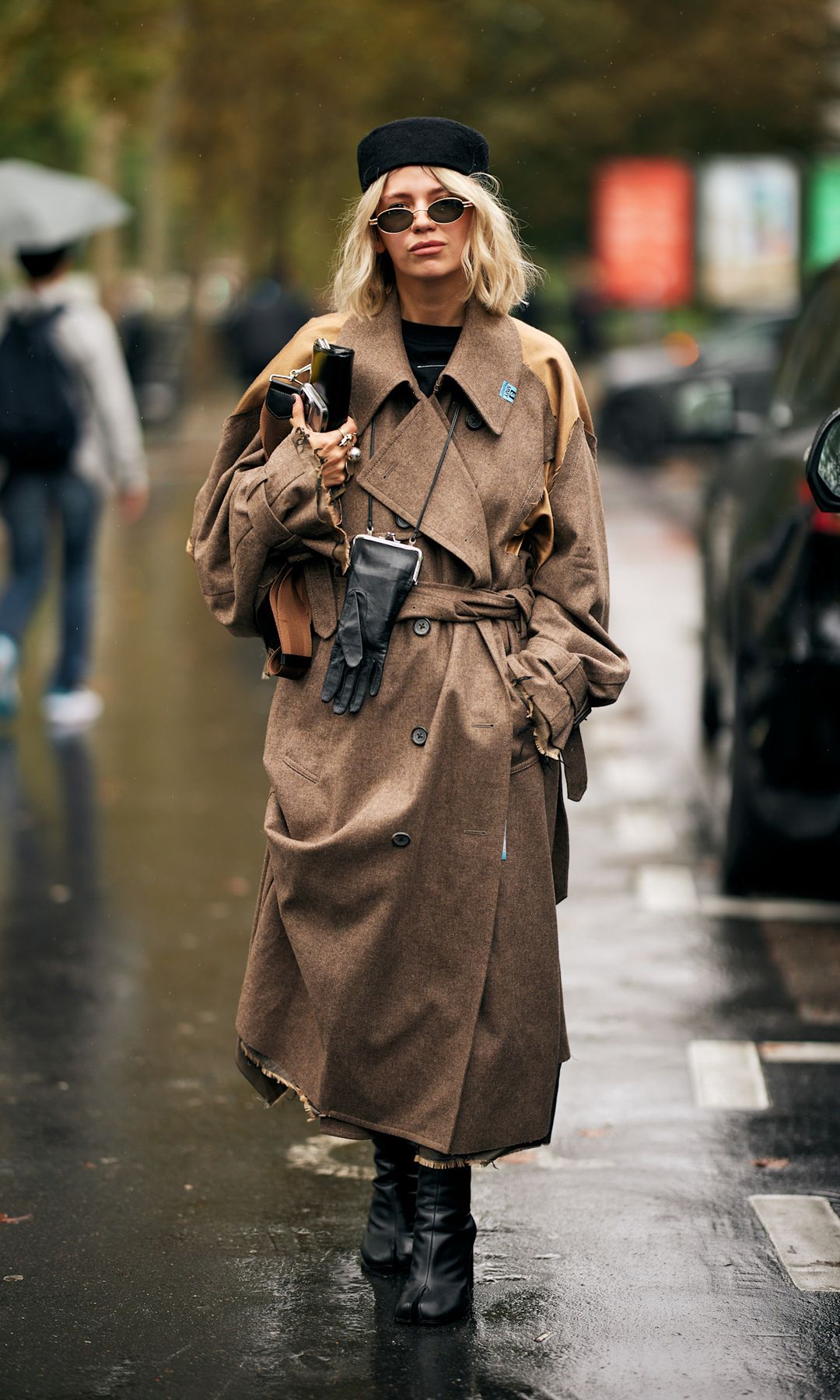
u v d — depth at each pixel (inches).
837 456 181.8
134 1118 219.6
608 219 1919.3
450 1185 172.1
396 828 165.0
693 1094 224.4
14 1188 200.5
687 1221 191.2
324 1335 168.9
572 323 1820.9
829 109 2198.6
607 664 172.7
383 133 169.8
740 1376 161.2
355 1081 169.6
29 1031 247.6
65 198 450.3
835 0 2197.3
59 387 435.2
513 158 2185.0
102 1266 182.7
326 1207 195.8
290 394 169.3
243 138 1603.1
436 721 166.4
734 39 2143.2
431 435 169.6
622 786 385.1
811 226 1855.3
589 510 173.6
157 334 1577.3
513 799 170.4
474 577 168.4
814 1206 194.2
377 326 172.6
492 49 2162.9
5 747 418.9
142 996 261.4
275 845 169.5
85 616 451.2
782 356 353.7
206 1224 191.8
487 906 167.2
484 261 169.2
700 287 1913.1
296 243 1977.1
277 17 1525.6
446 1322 170.2
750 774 292.7
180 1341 168.1
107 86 824.9
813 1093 224.5
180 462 1171.9
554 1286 177.5
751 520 299.0
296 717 173.0
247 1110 222.1
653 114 2177.7
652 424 1099.9
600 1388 159.2
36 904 304.2
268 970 175.3
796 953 278.1
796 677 277.1
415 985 168.1
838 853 294.4
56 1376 161.9
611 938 285.0
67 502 442.9
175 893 309.9
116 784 384.2
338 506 170.4
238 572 171.3
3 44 797.2
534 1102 171.6
